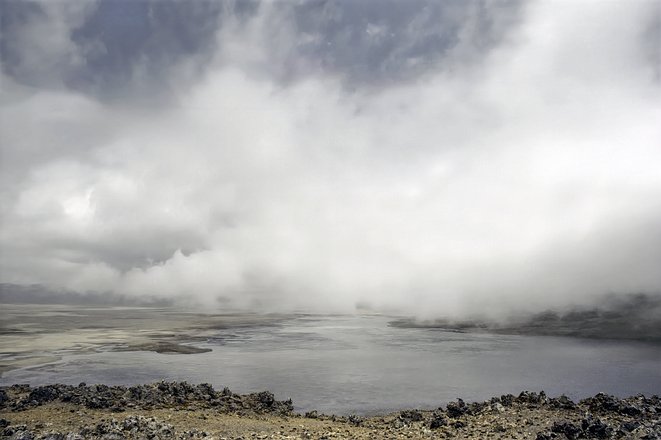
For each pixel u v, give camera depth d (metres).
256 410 34.34
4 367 57.50
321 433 27.23
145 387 37.72
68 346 78.62
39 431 26.23
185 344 83.88
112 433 24.92
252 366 59.31
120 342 84.62
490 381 50.09
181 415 30.94
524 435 25.73
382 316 186.00
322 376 52.69
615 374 54.53
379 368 58.25
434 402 40.50
